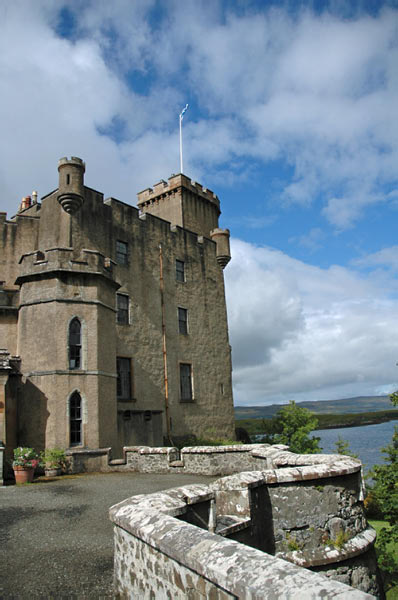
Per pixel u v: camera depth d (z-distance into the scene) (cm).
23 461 1352
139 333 2461
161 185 3297
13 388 1684
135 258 2547
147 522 443
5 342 1920
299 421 3691
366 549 749
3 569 591
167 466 1499
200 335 2914
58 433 1611
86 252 1841
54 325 1709
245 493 656
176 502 527
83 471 1592
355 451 7744
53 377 1658
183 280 2892
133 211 2597
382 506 1747
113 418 1800
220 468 1376
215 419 2866
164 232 2811
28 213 2434
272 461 984
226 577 302
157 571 407
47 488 1238
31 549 671
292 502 717
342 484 769
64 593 512
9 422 1639
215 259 3244
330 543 724
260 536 664
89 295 1805
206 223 3378
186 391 2725
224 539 359
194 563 338
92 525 804
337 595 251
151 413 2291
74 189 2119
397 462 1791
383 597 777
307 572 283
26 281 1812
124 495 1084
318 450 3641
